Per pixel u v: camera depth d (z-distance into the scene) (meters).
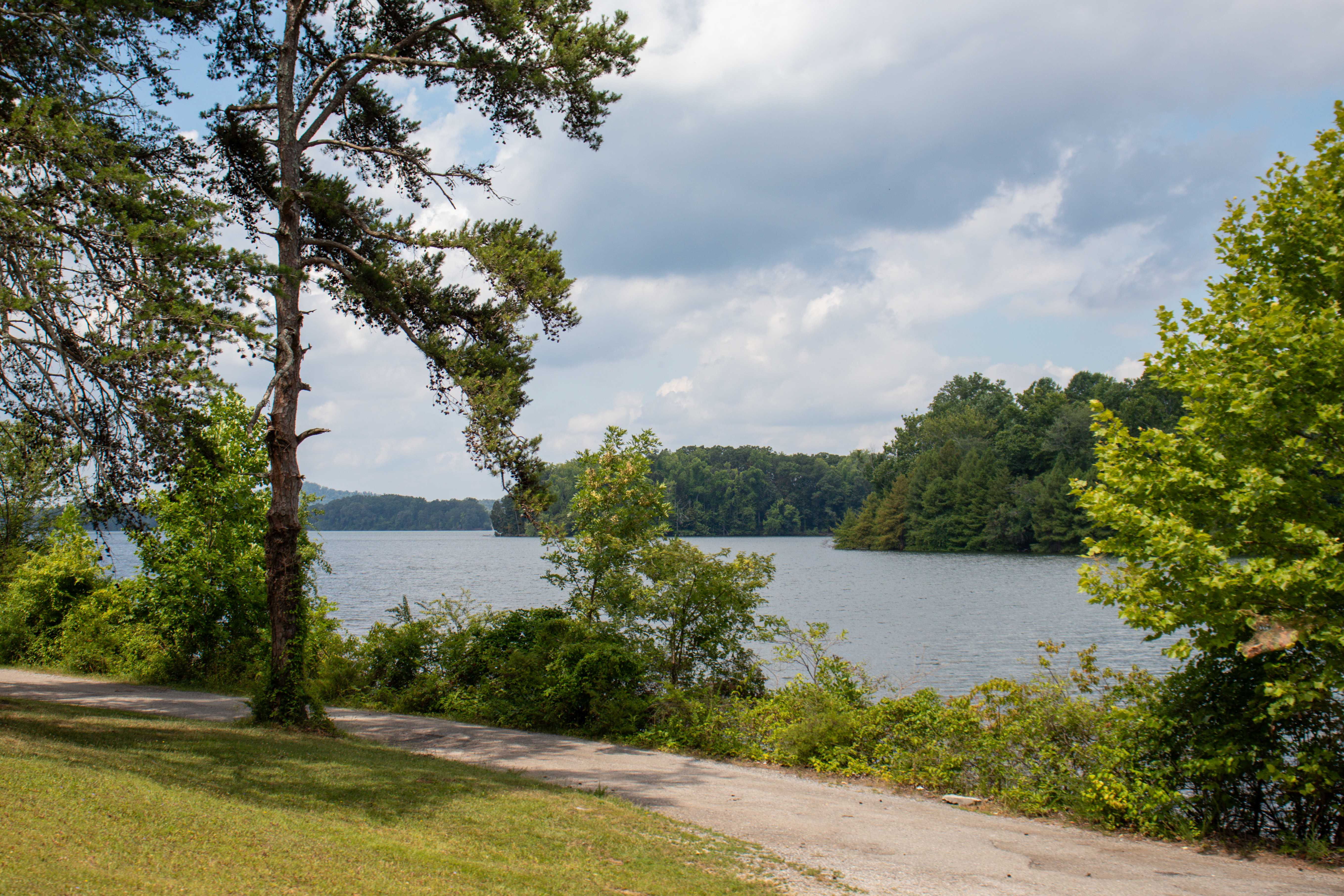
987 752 11.44
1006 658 28.50
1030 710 11.30
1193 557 8.69
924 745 12.38
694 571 17.09
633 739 14.98
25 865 5.45
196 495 14.55
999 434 116.56
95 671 22.19
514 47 15.19
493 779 10.69
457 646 18.55
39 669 22.61
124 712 14.77
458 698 17.61
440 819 8.34
